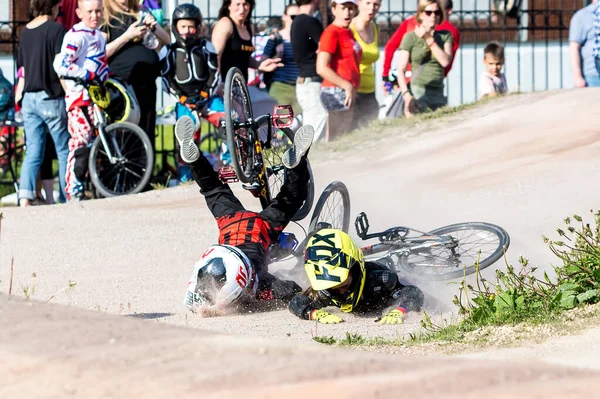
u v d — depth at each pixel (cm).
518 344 1703
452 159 3791
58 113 4038
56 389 1076
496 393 995
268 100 4341
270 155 2712
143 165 4044
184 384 1055
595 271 1967
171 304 2288
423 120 4394
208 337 1255
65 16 4359
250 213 2269
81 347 1211
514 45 6419
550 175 3356
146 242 3111
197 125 4044
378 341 1814
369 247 2408
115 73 4006
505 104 4475
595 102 4238
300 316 2072
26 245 3130
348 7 4141
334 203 2555
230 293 2086
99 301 2334
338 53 4197
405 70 4522
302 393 1005
